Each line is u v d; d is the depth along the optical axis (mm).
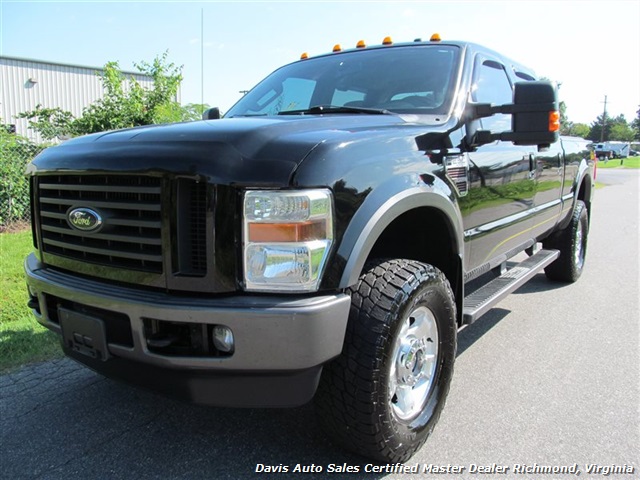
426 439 2734
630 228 10812
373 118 2852
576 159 5707
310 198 2068
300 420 3035
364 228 2234
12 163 8516
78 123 12445
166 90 12898
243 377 2162
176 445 2801
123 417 3090
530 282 6320
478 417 3088
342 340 2193
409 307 2404
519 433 2916
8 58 25797
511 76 4293
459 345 4258
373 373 2277
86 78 28250
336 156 2201
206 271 2117
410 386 2645
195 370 2158
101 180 2371
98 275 2443
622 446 2789
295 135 2277
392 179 2430
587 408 3197
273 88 3990
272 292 2086
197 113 12500
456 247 2969
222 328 2098
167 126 2611
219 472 2562
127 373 2398
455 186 2949
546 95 2795
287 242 2064
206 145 2174
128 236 2285
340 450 2721
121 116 12258
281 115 3215
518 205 4016
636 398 3326
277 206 2059
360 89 3533
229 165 2098
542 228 4887
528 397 3340
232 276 2100
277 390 2182
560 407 3209
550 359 3959
